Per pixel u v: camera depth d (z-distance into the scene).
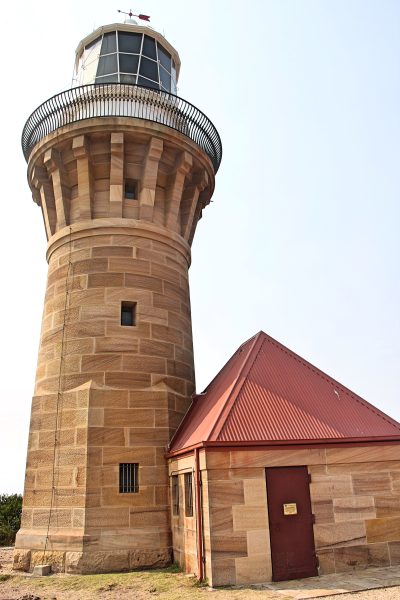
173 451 15.01
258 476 12.51
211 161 21.16
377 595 10.29
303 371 16.20
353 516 13.03
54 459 15.46
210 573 11.65
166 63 23.22
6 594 11.86
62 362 16.69
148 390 16.47
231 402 13.82
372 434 14.02
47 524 14.82
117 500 14.85
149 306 17.75
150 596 11.13
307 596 10.37
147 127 18.67
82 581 12.88
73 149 18.41
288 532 12.35
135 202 19.05
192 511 13.41
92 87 20.33
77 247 18.22
